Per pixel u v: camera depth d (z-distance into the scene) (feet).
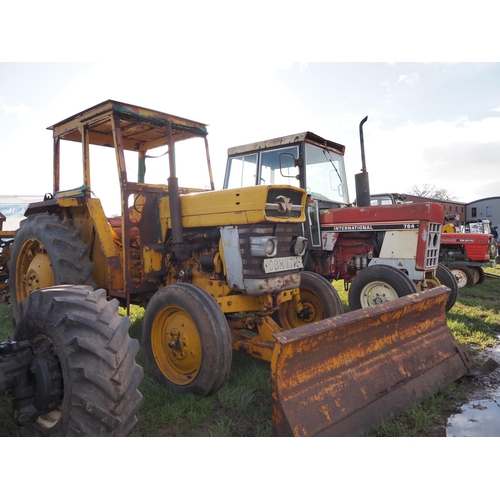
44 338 7.18
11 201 42.24
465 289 29.60
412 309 10.48
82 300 6.97
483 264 30.55
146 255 12.23
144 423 8.74
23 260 14.60
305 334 7.61
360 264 18.48
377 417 8.66
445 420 9.44
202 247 11.80
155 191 12.79
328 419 7.80
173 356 10.66
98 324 6.64
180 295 10.13
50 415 7.04
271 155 19.25
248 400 9.69
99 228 12.50
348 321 8.50
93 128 13.44
